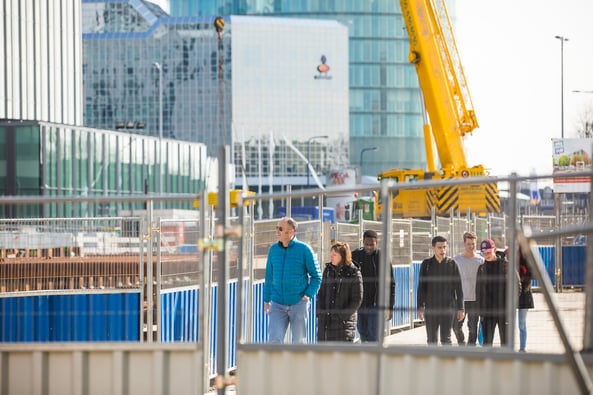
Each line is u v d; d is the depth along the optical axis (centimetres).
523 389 1589
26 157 10725
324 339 2405
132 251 2738
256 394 1708
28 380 1703
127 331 2709
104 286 2727
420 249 4056
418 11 6994
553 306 1417
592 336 1581
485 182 1656
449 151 6975
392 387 1647
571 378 1570
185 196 1722
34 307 2675
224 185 1677
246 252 2650
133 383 1684
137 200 1711
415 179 6950
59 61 13350
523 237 1389
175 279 2673
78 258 2716
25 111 12575
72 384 1695
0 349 1708
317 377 1681
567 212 4156
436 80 6975
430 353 1628
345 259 2419
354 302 2402
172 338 2708
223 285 1669
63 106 13438
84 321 2309
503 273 2544
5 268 2650
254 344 1709
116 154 12531
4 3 12300
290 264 2380
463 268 2566
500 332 2400
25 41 12606
